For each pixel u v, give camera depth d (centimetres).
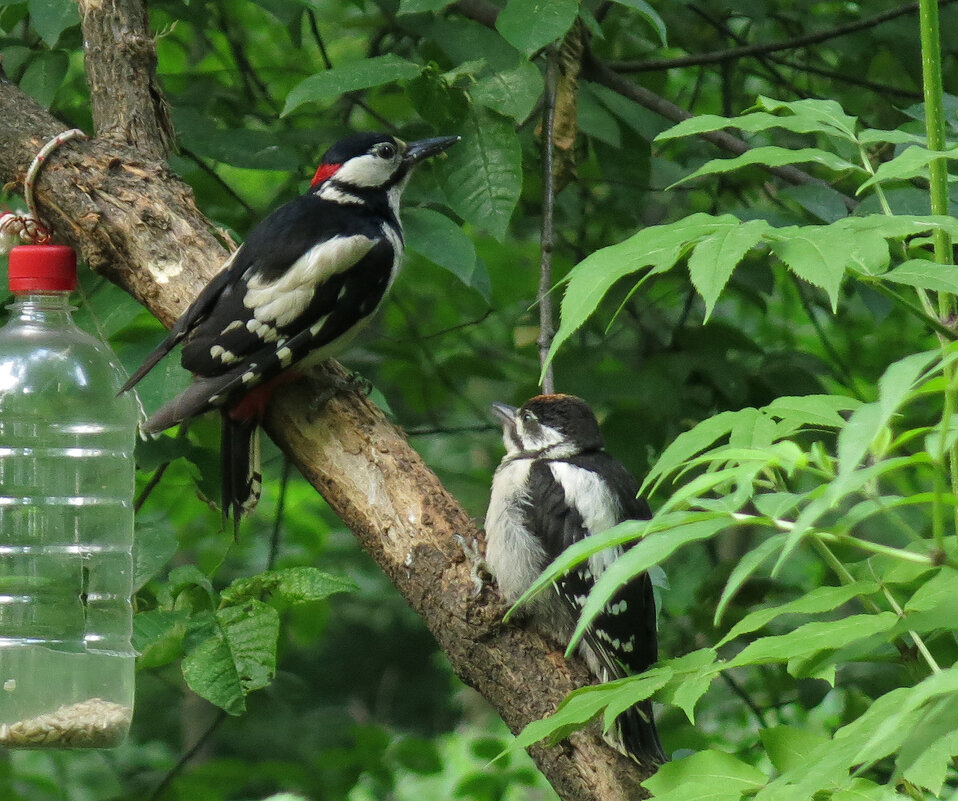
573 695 473
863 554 1203
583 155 1220
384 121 1231
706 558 1381
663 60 1183
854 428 311
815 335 1569
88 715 793
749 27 1336
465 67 802
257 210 1188
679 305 1552
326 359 777
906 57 1139
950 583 418
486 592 694
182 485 1177
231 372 740
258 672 686
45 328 834
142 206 783
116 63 822
